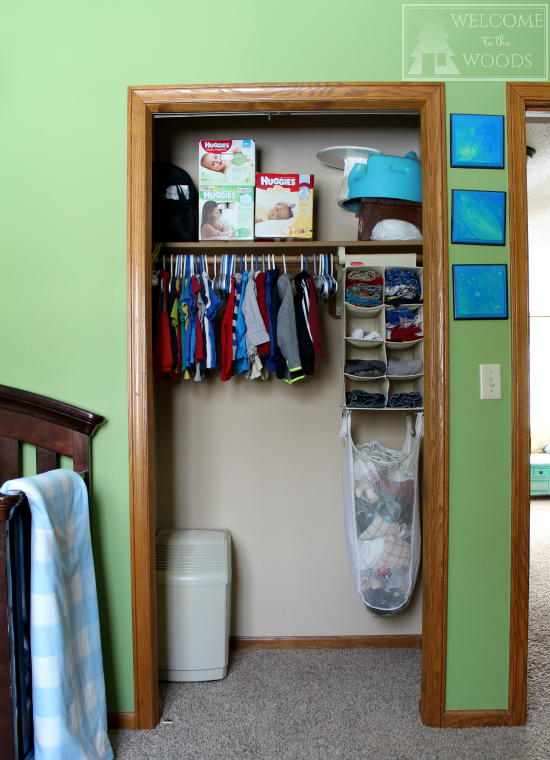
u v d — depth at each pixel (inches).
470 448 70.6
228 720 72.1
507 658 71.0
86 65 70.2
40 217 70.8
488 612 70.7
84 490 64.9
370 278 86.3
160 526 96.0
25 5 70.3
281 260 89.7
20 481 53.1
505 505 70.8
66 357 71.0
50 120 70.5
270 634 95.7
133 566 69.8
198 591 81.7
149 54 70.2
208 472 96.0
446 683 70.7
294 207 84.6
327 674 84.7
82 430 69.0
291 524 96.2
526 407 70.6
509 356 70.9
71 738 55.2
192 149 94.3
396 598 82.0
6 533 50.7
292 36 69.9
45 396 70.3
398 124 94.7
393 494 81.9
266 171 94.7
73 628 60.5
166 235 85.4
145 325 70.4
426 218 71.2
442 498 69.6
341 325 89.9
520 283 70.5
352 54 70.0
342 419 92.3
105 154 70.5
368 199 85.5
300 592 96.0
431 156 70.1
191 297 82.0
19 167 70.7
